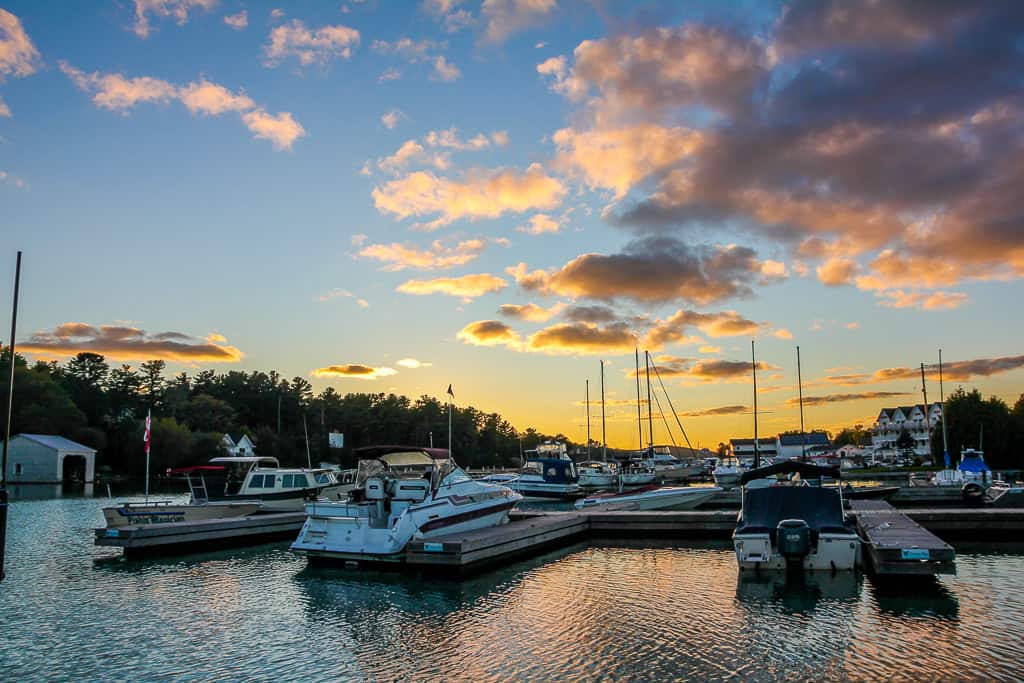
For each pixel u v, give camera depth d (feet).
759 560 58.85
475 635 43.11
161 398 368.07
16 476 254.68
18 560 74.49
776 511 63.16
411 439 415.44
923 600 49.83
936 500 136.26
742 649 38.93
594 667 36.40
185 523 80.79
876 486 133.08
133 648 41.57
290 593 56.65
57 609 51.55
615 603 50.60
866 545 61.41
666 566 66.23
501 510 79.66
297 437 372.17
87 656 40.09
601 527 89.81
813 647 39.09
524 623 45.70
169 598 55.06
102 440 304.91
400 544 64.28
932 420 425.28
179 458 298.97
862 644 39.50
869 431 630.33
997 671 34.81
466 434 458.91
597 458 330.34
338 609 50.88
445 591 56.80
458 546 62.23
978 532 81.41
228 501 100.22
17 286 56.70
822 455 265.34
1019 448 270.46
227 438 334.65
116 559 74.69
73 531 102.58
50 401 298.97
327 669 37.11
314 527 68.59
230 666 37.93
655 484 187.01
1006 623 43.60
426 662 37.93
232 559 74.43
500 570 65.87
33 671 37.60
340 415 406.21
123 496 182.60
